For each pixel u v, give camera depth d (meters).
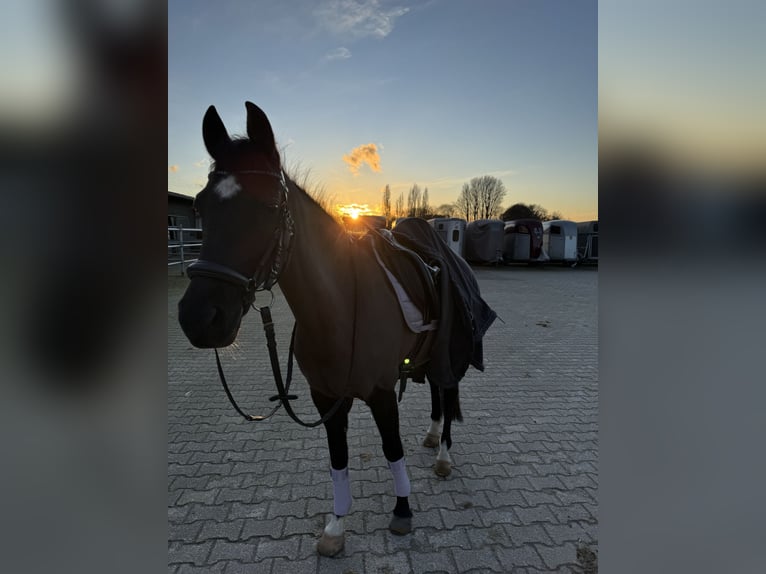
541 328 7.01
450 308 2.25
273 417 3.43
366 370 1.76
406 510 2.15
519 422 3.41
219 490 2.47
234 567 1.92
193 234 16.09
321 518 2.25
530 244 21.00
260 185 1.30
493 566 1.94
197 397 3.84
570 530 2.17
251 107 1.34
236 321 1.26
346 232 1.91
